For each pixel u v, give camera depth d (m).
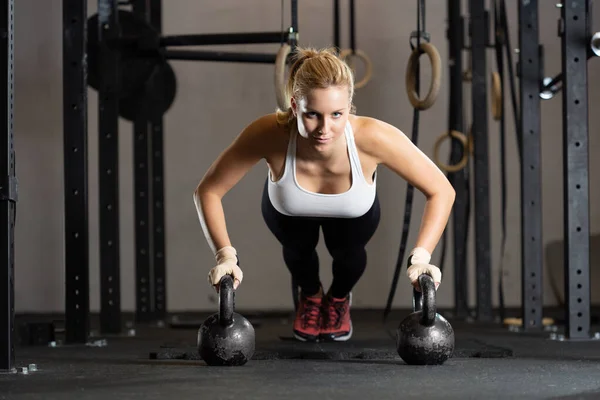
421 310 3.13
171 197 8.64
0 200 3.07
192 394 2.41
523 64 5.17
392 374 2.84
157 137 6.96
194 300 8.60
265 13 8.71
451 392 2.42
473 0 6.57
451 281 8.64
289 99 3.00
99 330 5.40
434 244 3.14
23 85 8.46
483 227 6.71
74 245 4.42
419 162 3.16
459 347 3.64
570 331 4.51
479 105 6.65
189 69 8.72
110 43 5.28
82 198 4.41
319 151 3.14
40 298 8.37
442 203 3.19
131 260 8.56
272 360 3.31
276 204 3.48
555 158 8.68
